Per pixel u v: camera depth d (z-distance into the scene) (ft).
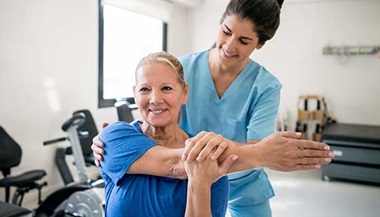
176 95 3.07
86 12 12.28
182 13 18.53
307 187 12.94
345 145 13.30
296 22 17.04
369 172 13.05
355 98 16.57
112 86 14.60
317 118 17.01
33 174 8.73
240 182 4.91
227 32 4.07
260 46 4.26
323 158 2.70
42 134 10.89
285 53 17.35
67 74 11.68
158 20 16.98
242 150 2.65
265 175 5.19
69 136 9.37
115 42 14.47
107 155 3.04
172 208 2.83
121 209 2.93
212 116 4.87
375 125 16.08
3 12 9.48
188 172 2.59
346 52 16.26
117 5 13.64
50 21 10.88
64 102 11.62
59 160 11.10
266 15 3.86
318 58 16.90
